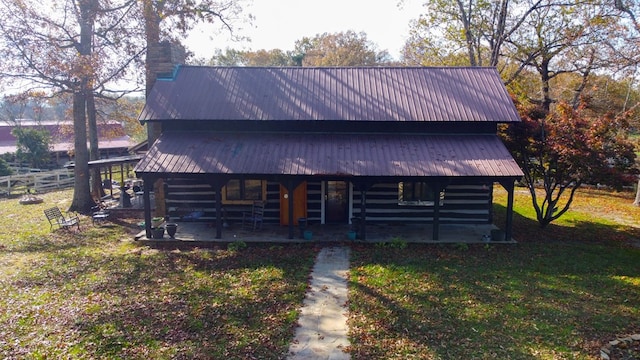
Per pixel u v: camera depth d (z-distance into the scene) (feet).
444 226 62.59
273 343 30.94
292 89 65.05
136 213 75.36
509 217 54.75
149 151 57.31
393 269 45.83
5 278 43.78
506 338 31.50
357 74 68.18
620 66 75.25
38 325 33.30
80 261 49.44
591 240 58.39
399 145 58.44
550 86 121.08
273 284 41.98
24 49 67.21
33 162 129.08
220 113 60.59
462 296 38.86
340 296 39.14
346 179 53.83
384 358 28.86
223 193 63.31
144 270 46.34
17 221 70.33
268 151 57.26
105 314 35.35
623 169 56.54
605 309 36.52
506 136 62.03
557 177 59.98
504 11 97.35
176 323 33.78
